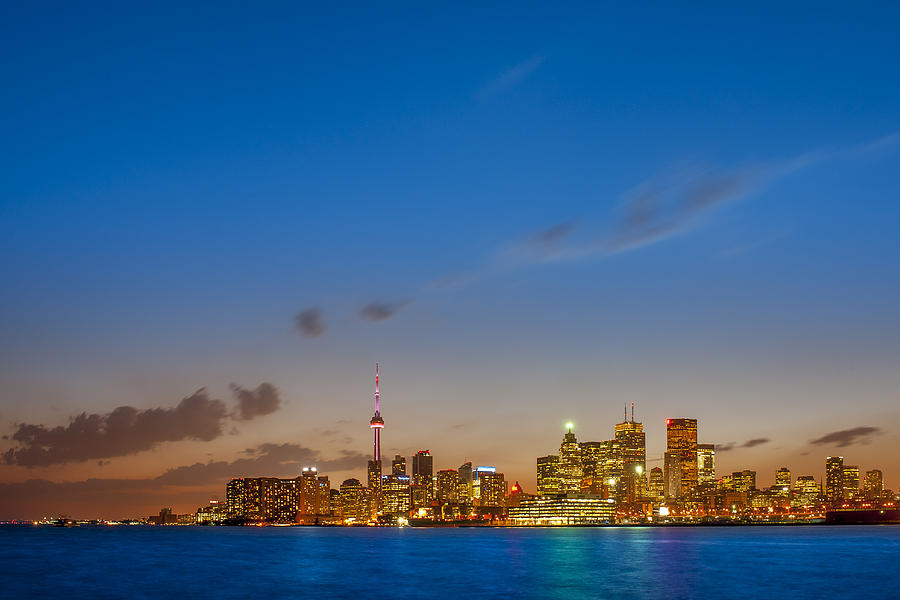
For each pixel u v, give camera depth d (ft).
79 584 407.44
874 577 440.04
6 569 509.35
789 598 345.10
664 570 491.72
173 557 652.48
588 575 456.04
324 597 349.61
